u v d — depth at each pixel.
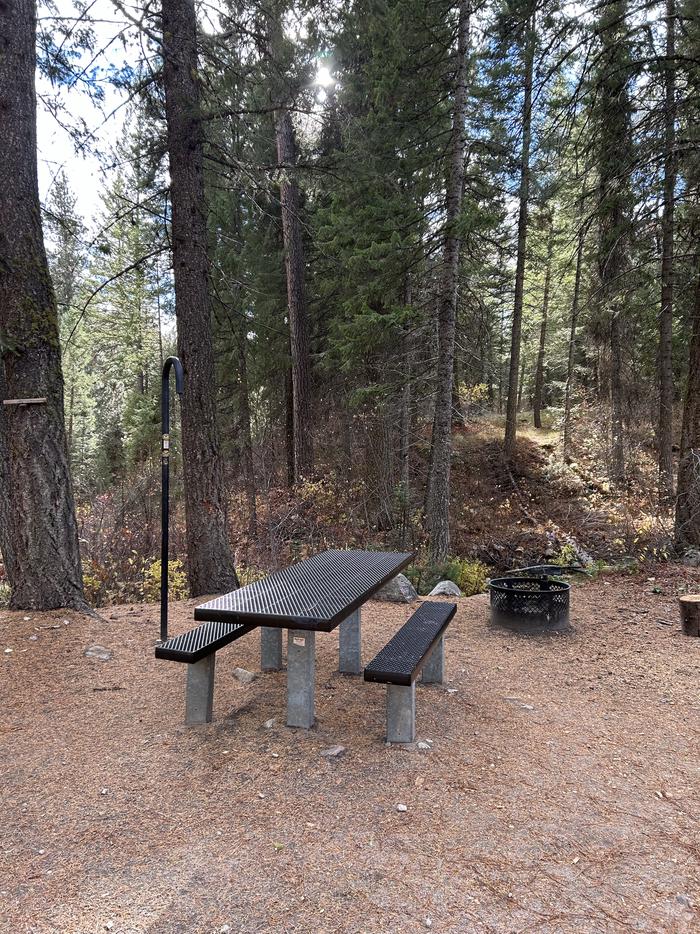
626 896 2.03
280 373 16.67
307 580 3.77
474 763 2.96
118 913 1.94
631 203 7.82
